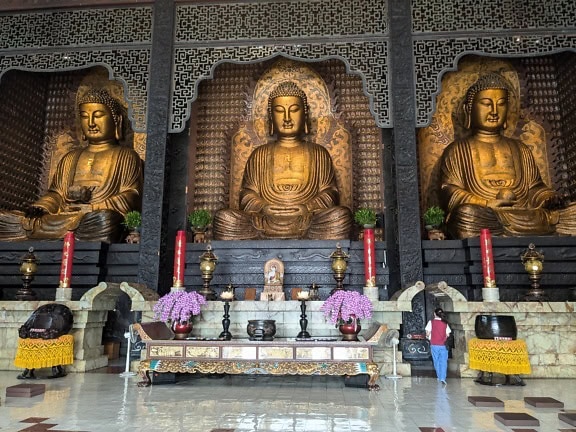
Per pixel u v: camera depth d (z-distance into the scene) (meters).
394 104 8.66
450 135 11.33
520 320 6.73
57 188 10.66
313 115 11.54
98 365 7.48
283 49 9.00
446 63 8.73
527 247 8.57
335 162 11.27
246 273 8.99
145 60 9.16
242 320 7.33
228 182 11.10
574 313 6.68
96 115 11.03
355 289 8.88
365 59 8.87
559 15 8.67
